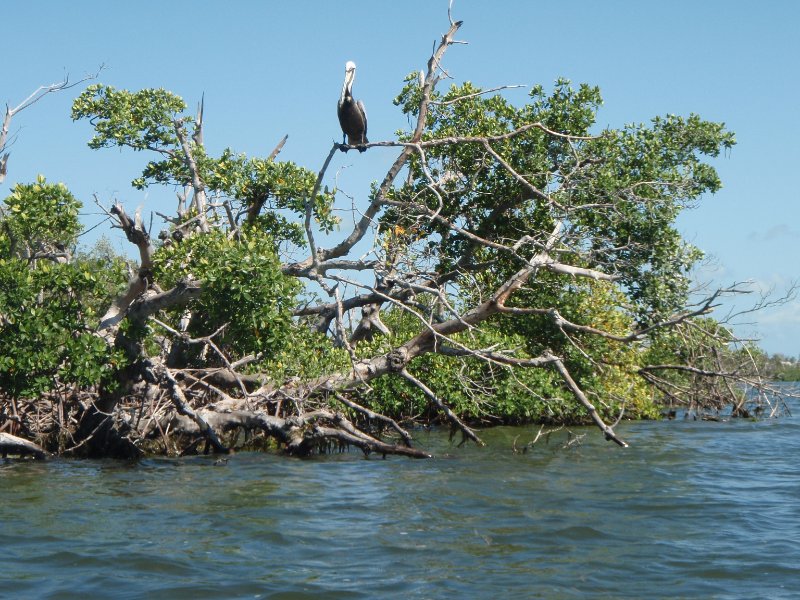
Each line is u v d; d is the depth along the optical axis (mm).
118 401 20312
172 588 9203
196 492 15078
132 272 19734
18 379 18359
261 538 11469
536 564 10328
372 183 25297
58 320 18375
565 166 23906
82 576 9617
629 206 23484
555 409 27531
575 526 12367
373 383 24812
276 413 21688
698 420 33375
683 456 21000
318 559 10453
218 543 11180
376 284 23438
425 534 11805
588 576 9836
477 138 19469
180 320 21812
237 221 23328
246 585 9336
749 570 10141
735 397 34219
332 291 20812
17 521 12383
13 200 18906
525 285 25531
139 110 23766
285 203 23062
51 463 18938
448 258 24109
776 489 15797
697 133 24625
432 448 22859
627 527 12398
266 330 19688
